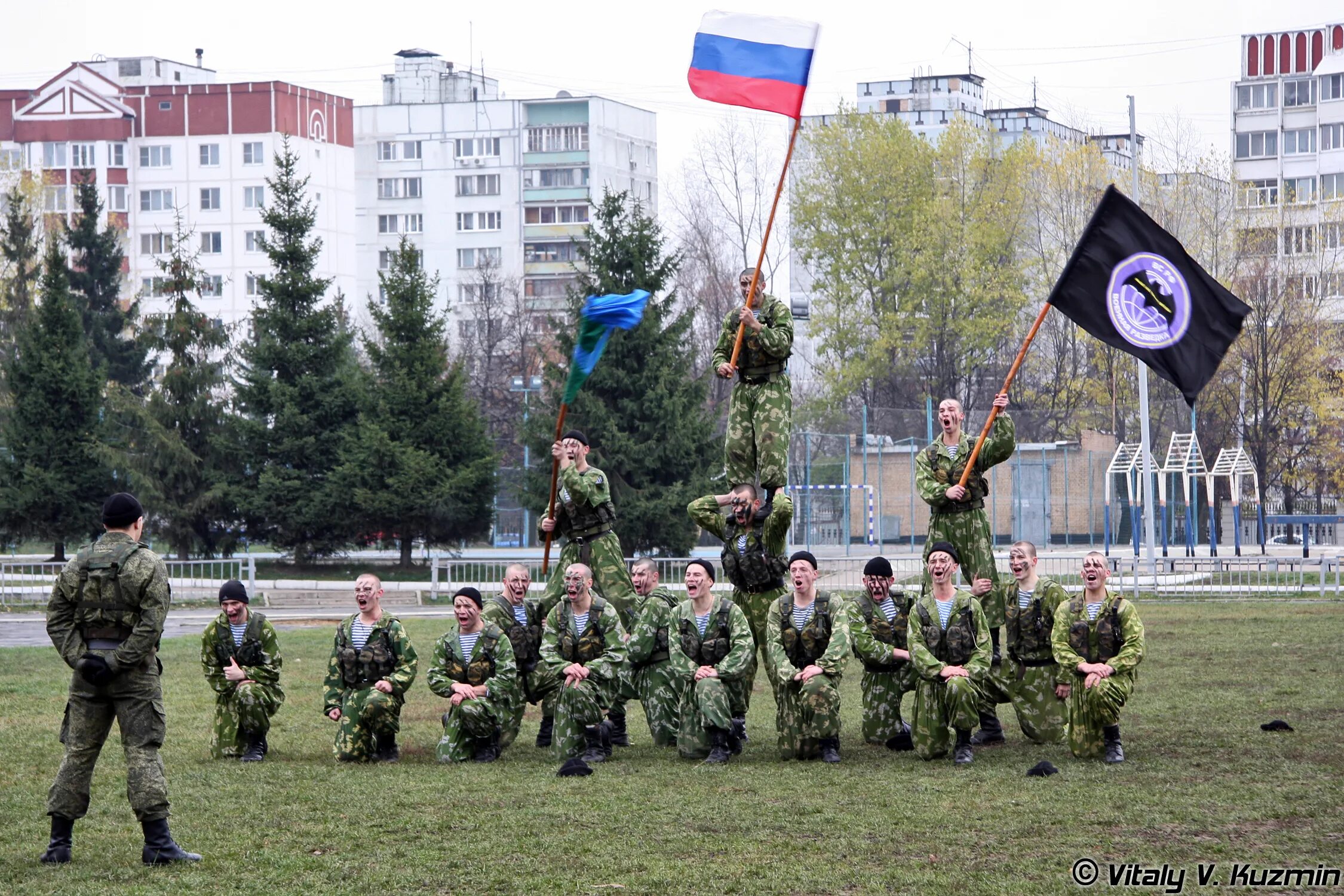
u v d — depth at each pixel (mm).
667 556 39500
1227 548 50500
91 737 8688
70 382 42562
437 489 40062
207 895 7906
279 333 42188
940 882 7953
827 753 12070
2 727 14047
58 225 65438
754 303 13195
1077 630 11883
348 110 90812
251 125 86188
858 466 50688
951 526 13734
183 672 18969
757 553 13258
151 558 8680
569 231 94062
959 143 63031
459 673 12617
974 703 11750
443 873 8305
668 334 40062
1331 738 12266
